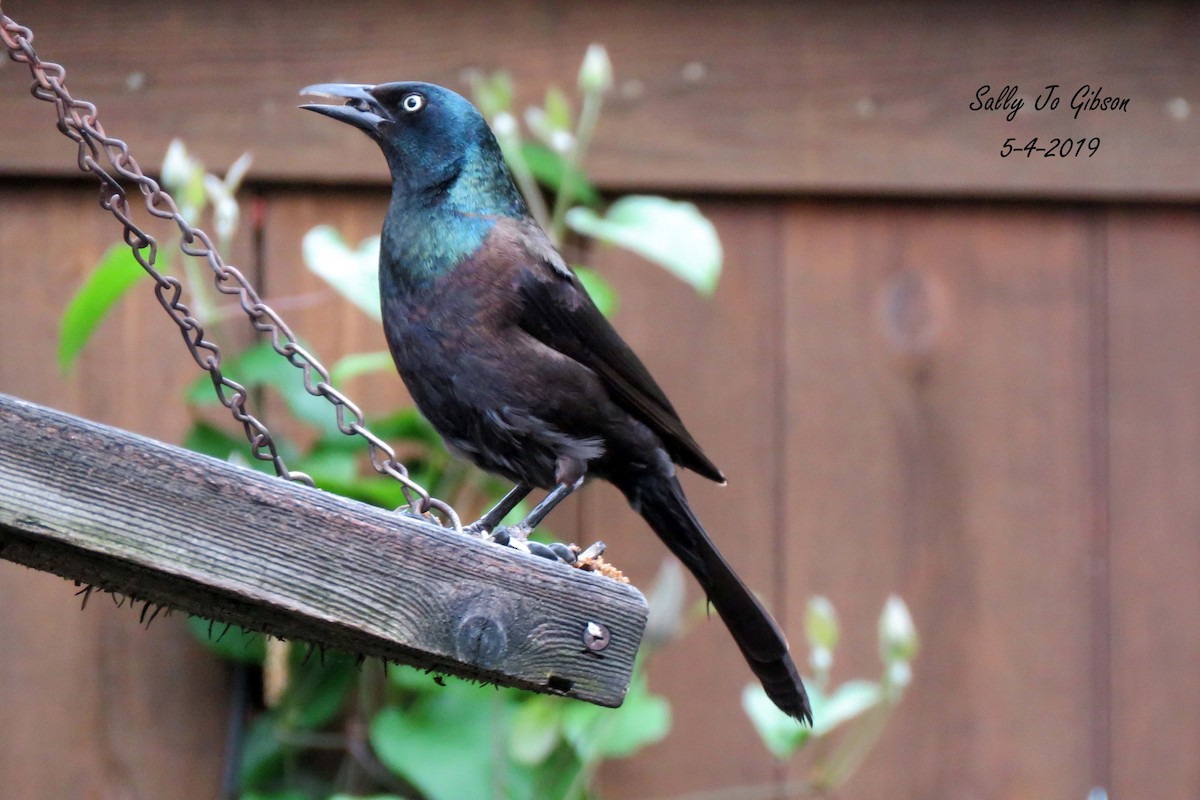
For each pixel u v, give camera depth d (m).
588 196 8.00
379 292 6.88
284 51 8.11
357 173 8.08
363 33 8.18
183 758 7.78
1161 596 8.28
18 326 7.81
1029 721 8.20
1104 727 8.21
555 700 7.48
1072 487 8.30
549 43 8.30
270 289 8.05
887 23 8.40
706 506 8.17
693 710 8.12
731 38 8.35
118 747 7.76
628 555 8.13
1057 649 8.23
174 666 7.83
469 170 6.65
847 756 8.03
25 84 7.80
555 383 6.40
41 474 4.23
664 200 7.74
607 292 7.54
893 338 8.31
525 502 8.05
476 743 7.59
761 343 8.27
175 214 5.01
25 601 7.76
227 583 4.41
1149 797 8.20
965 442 8.29
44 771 7.70
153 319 7.89
